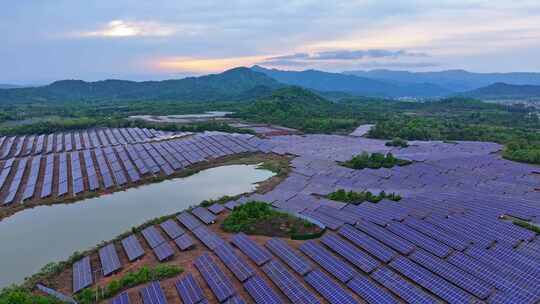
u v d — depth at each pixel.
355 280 50.25
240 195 98.88
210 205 87.69
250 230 69.00
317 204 85.38
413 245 59.28
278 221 71.12
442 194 87.31
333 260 55.59
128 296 47.84
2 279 60.78
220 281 50.84
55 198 100.44
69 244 73.62
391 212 74.00
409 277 50.94
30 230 80.75
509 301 44.16
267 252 58.38
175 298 48.34
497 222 64.19
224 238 67.50
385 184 103.88
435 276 50.31
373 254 57.75
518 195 87.50
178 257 61.06
